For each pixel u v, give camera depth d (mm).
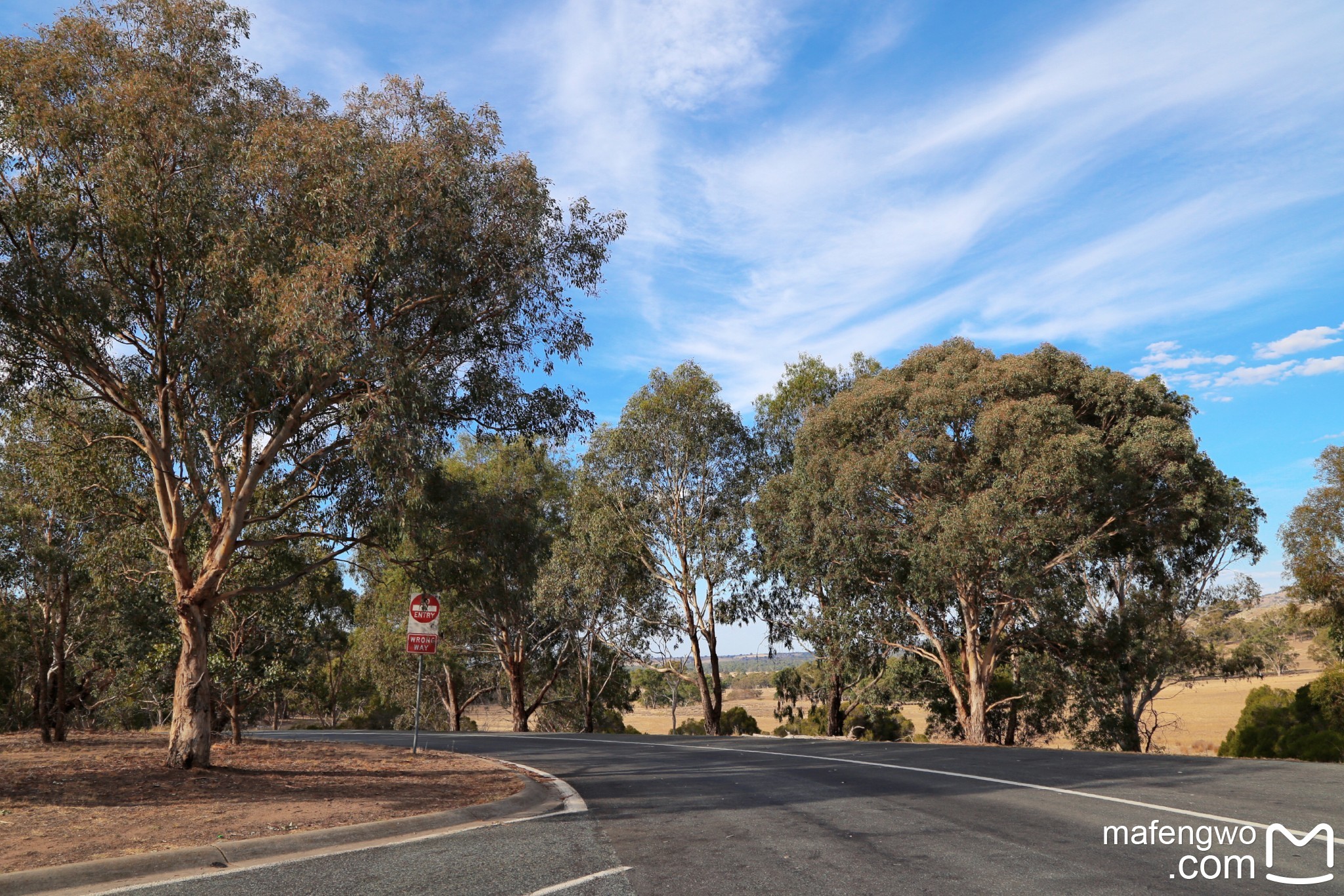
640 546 37125
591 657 44531
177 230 12789
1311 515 35344
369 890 6098
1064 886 5777
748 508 34000
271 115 14328
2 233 12430
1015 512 24797
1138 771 11875
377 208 13391
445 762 16297
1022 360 29516
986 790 10570
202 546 17328
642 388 36812
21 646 23453
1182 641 33344
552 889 6027
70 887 6363
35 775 12344
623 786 12594
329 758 16688
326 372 12625
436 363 15180
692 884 6148
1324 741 24594
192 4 13422
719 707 36656
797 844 7516
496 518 15102
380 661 45281
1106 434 28516
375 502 15594
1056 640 30812
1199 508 26578
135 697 23781
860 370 38000
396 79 14336
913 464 28312
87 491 16109
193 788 11375
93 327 12945
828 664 33781
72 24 12594
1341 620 35875
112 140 12523
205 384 12828
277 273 12648
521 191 14766
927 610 31938
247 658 19406
